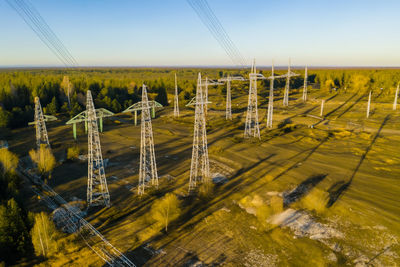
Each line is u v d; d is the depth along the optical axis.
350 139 75.62
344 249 31.58
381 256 30.38
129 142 77.12
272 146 70.50
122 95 139.12
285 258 30.28
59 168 57.09
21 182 49.59
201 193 45.06
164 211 36.88
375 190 45.78
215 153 65.44
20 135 84.31
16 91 115.44
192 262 29.80
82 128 89.81
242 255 30.89
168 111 123.88
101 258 30.44
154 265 29.38
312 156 62.53
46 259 30.27
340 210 39.62
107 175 53.50
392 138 75.50
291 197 43.81
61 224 36.97
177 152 67.75
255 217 38.41
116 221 37.81
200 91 44.75
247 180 50.41
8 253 30.08
